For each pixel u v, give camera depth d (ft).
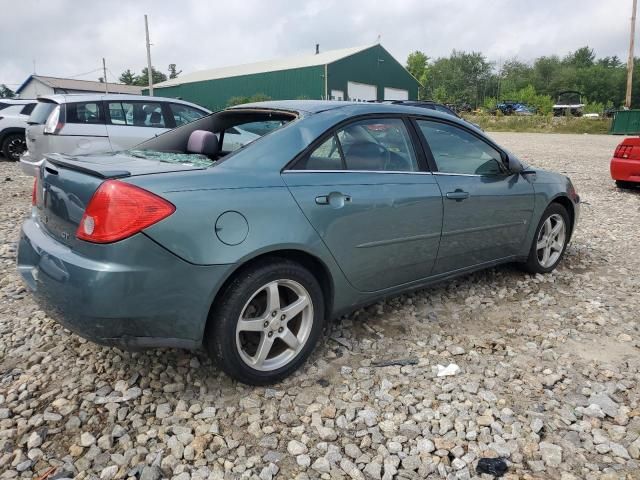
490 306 13.23
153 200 7.70
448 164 12.16
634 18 112.37
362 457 7.66
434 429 8.30
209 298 8.18
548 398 9.18
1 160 42.11
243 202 8.46
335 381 9.59
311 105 10.85
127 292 7.59
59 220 8.61
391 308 12.85
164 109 28.32
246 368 8.89
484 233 12.92
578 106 158.10
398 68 147.23
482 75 276.21
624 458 7.72
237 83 146.41
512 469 7.50
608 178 36.88
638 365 10.37
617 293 14.32
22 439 7.83
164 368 9.76
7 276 14.51
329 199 9.51
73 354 10.26
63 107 25.44
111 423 8.22
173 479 7.15
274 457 7.62
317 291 9.60
